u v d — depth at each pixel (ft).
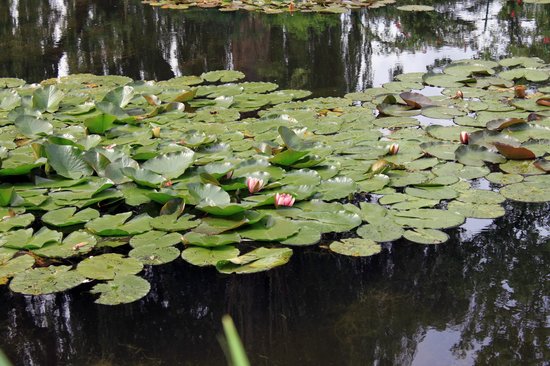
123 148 12.55
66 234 9.97
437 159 12.30
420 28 23.95
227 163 11.50
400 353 7.27
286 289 8.65
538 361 7.08
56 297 8.48
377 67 19.22
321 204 10.45
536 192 10.85
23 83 17.72
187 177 11.43
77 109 15.44
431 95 16.24
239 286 8.75
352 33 23.36
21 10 27.71
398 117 14.71
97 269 8.74
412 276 8.88
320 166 11.89
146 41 22.50
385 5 28.22
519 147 12.06
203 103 15.88
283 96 16.35
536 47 20.76
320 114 14.97
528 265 9.10
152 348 7.50
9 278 8.77
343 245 9.37
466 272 8.96
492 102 15.35
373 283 8.74
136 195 10.94
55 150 11.83
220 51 21.16
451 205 10.50
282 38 22.82
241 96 16.46
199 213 10.39
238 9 27.32
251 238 9.38
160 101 15.57
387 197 10.78
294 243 9.31
